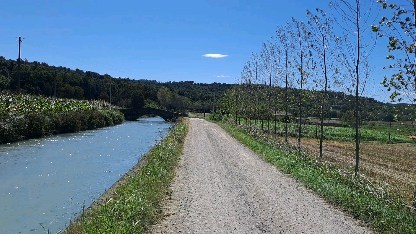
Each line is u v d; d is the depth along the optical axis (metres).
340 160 26.70
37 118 40.53
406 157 33.75
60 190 18.14
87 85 125.75
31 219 13.75
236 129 48.53
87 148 33.81
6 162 25.22
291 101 30.69
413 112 11.32
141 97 125.06
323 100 22.16
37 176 21.20
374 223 10.73
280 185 16.34
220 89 184.88
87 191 18.02
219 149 30.11
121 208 10.41
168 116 93.31
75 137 42.97
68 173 22.22
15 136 36.09
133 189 12.88
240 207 12.51
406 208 11.55
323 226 10.62
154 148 28.30
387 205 11.75
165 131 56.31
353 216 11.69
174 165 20.84
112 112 74.31
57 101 53.59
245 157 25.66
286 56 30.55
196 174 18.58
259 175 18.75
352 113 20.17
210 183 16.45
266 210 12.19
